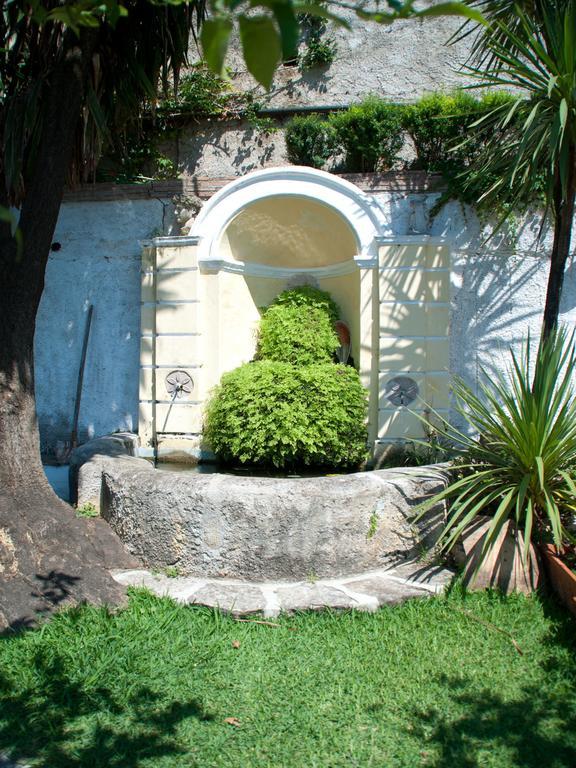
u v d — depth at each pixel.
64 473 7.02
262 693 3.32
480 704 3.22
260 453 6.11
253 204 7.09
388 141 7.37
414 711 3.17
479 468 4.93
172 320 7.11
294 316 7.22
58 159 4.75
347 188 6.93
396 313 6.75
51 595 4.07
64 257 7.72
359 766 2.80
